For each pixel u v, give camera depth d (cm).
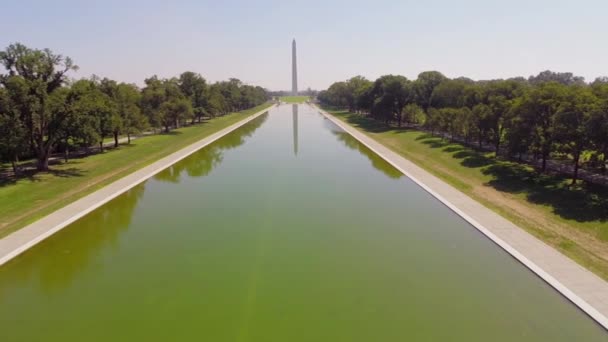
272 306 1631
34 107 3462
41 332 1480
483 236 2295
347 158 4984
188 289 1775
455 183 3412
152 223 2614
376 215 2744
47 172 3784
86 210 2717
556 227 2289
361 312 1580
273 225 2572
